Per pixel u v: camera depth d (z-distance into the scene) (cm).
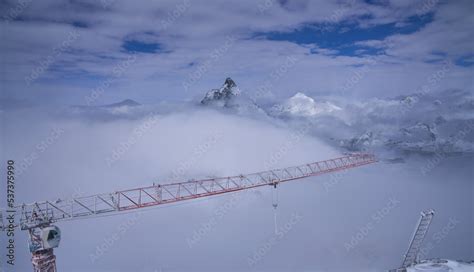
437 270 4922
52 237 5128
